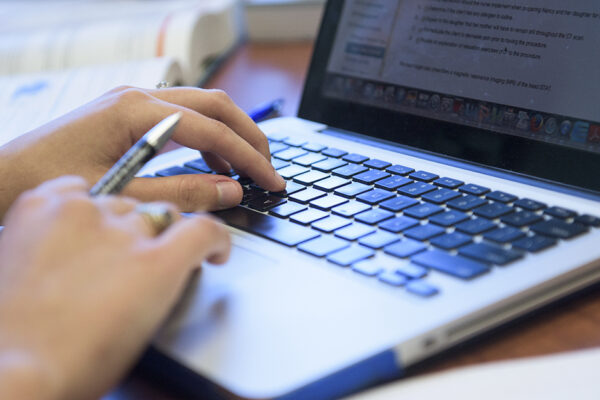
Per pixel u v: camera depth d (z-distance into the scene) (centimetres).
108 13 133
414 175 62
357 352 36
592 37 58
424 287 42
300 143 75
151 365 40
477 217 52
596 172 55
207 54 119
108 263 38
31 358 33
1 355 33
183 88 66
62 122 62
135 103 61
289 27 135
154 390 39
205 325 40
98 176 60
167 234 41
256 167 60
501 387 32
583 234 48
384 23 76
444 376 34
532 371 33
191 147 60
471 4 68
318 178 64
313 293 43
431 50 70
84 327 35
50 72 104
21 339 34
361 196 58
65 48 113
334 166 67
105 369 35
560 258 45
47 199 42
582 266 44
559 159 58
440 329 38
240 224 56
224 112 64
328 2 82
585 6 59
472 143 65
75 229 39
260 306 42
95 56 112
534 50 61
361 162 67
